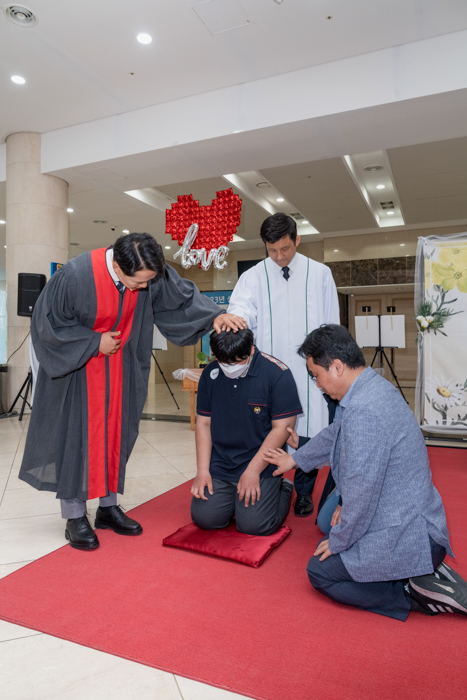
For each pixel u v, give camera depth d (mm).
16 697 1116
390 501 1401
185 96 5105
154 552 1930
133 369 2188
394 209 9359
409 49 4184
